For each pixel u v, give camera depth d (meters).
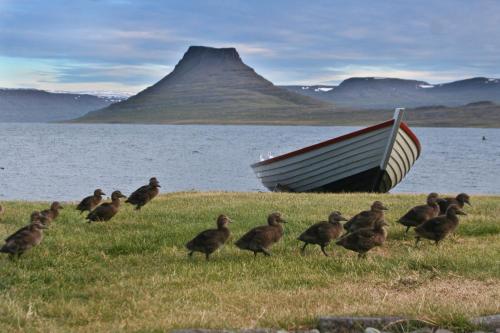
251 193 24.95
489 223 16.25
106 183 49.03
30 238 11.99
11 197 38.97
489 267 11.52
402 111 26.27
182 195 24.06
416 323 7.91
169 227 15.62
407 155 29.12
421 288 10.09
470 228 15.73
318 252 13.31
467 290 9.89
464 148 110.56
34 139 141.75
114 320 8.59
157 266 11.97
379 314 8.28
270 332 7.50
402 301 9.09
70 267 11.68
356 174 28.28
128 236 14.34
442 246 13.88
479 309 8.42
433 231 13.63
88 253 12.80
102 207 16.02
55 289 10.19
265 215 17.69
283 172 30.55
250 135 180.50
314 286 10.48
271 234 12.63
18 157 78.06
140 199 18.38
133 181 51.06
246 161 76.00
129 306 9.21
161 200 21.80
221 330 7.53
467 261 11.90
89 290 10.16
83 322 8.54
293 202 20.84
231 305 9.15
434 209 15.21
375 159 27.52
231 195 23.72
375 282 10.63
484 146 118.62
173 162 73.06
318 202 20.83
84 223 16.33
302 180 30.00
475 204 20.47
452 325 7.85
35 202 21.70
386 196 23.28
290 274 11.25
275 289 10.25
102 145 114.19
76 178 52.56
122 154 87.31
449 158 82.06
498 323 7.80
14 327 8.02
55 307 9.09
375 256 12.71
